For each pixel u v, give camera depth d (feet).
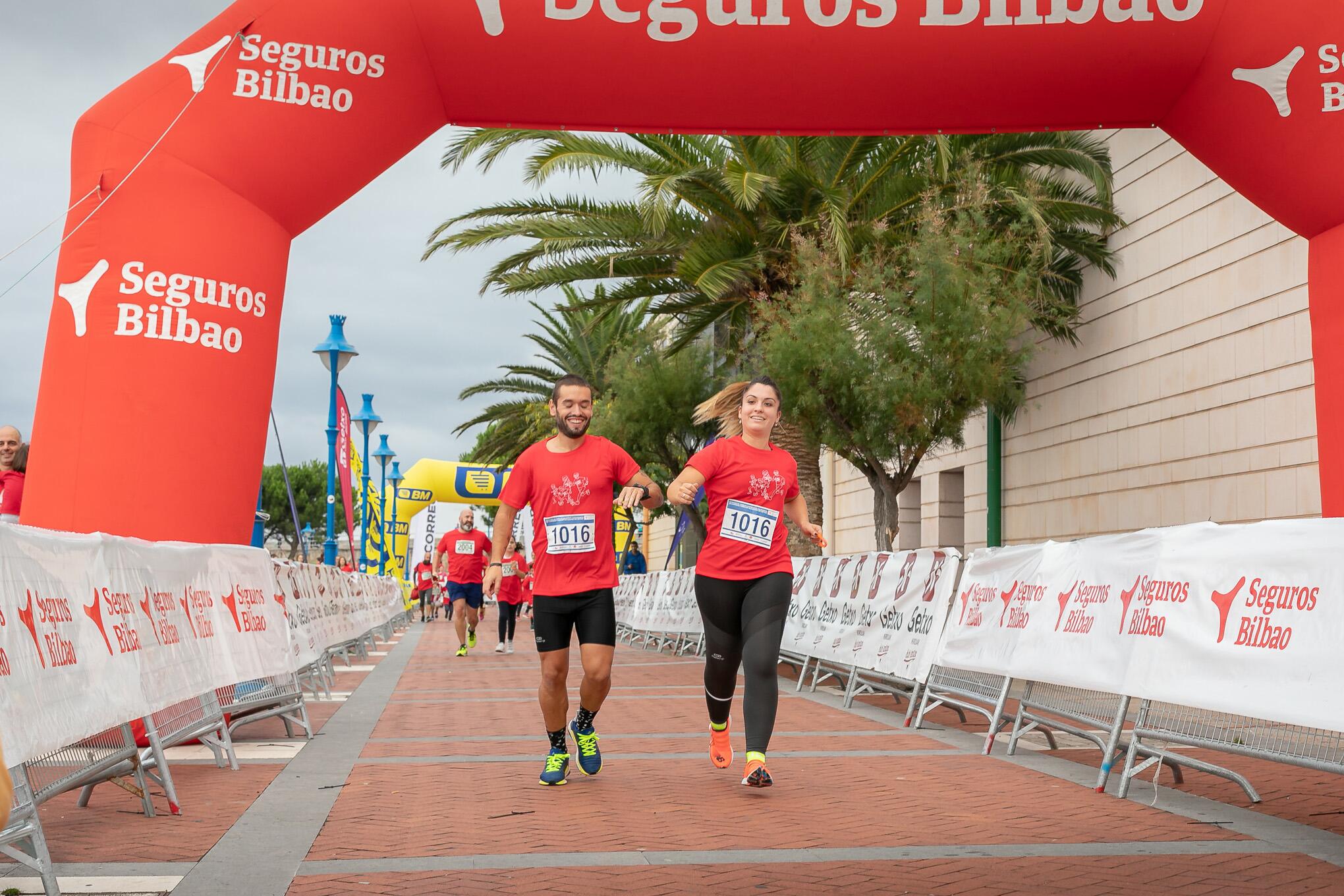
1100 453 60.59
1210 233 51.85
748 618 20.22
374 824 17.51
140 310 27.14
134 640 18.35
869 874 14.35
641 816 18.04
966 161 53.98
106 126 27.89
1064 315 61.52
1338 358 30.63
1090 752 25.84
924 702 30.09
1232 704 17.57
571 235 61.62
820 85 31.76
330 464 68.18
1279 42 30.09
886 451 53.06
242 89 28.55
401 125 31.12
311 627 37.83
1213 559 18.98
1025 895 13.37
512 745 26.45
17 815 12.96
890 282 54.75
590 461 20.76
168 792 18.40
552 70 31.22
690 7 30.66
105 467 26.55
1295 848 15.90
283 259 29.76
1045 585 25.00
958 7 30.71
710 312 65.87
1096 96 32.12
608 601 20.98
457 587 60.03
